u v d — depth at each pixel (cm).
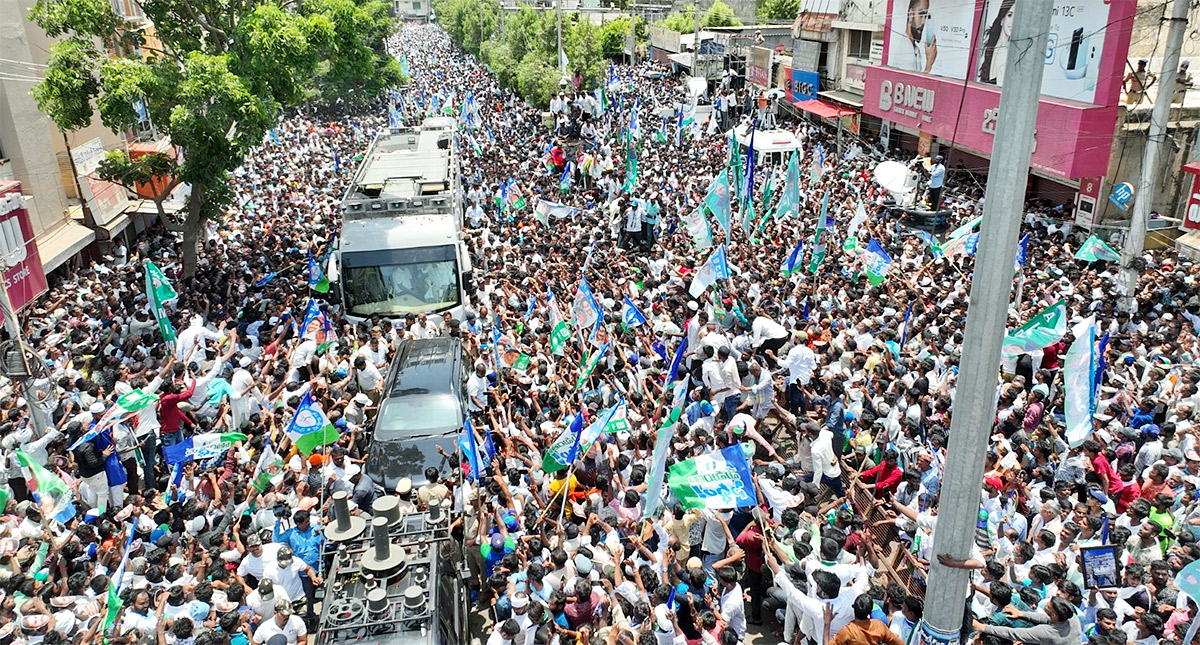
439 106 5069
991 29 2527
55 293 1858
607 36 7675
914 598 757
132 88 1891
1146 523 862
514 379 1347
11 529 956
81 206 2286
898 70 3117
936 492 973
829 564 772
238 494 1005
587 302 1402
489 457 1062
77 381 1330
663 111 4159
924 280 1798
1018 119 551
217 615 819
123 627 792
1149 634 727
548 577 825
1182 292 1655
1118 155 2152
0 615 818
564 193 2944
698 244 1859
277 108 2188
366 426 1335
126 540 930
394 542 872
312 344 1434
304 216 2592
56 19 1966
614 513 938
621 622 749
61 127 1983
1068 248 2028
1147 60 2220
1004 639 737
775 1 7475
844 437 1116
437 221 1930
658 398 1298
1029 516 938
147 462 1240
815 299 1628
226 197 2180
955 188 2708
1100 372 1212
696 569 804
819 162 2656
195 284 1972
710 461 870
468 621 943
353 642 742
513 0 8856
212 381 1314
